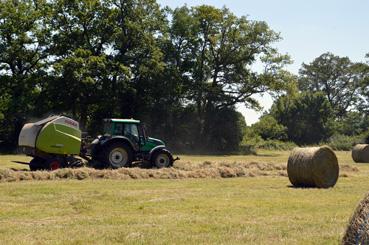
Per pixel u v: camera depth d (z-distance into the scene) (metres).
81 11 50.62
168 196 14.88
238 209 12.59
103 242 9.00
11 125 46.25
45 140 21.80
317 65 103.31
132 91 51.00
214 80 59.97
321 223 10.77
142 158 23.61
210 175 21.61
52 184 17.55
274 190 16.69
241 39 58.72
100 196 14.52
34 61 49.56
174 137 55.88
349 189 17.34
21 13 48.31
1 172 18.75
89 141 24.44
